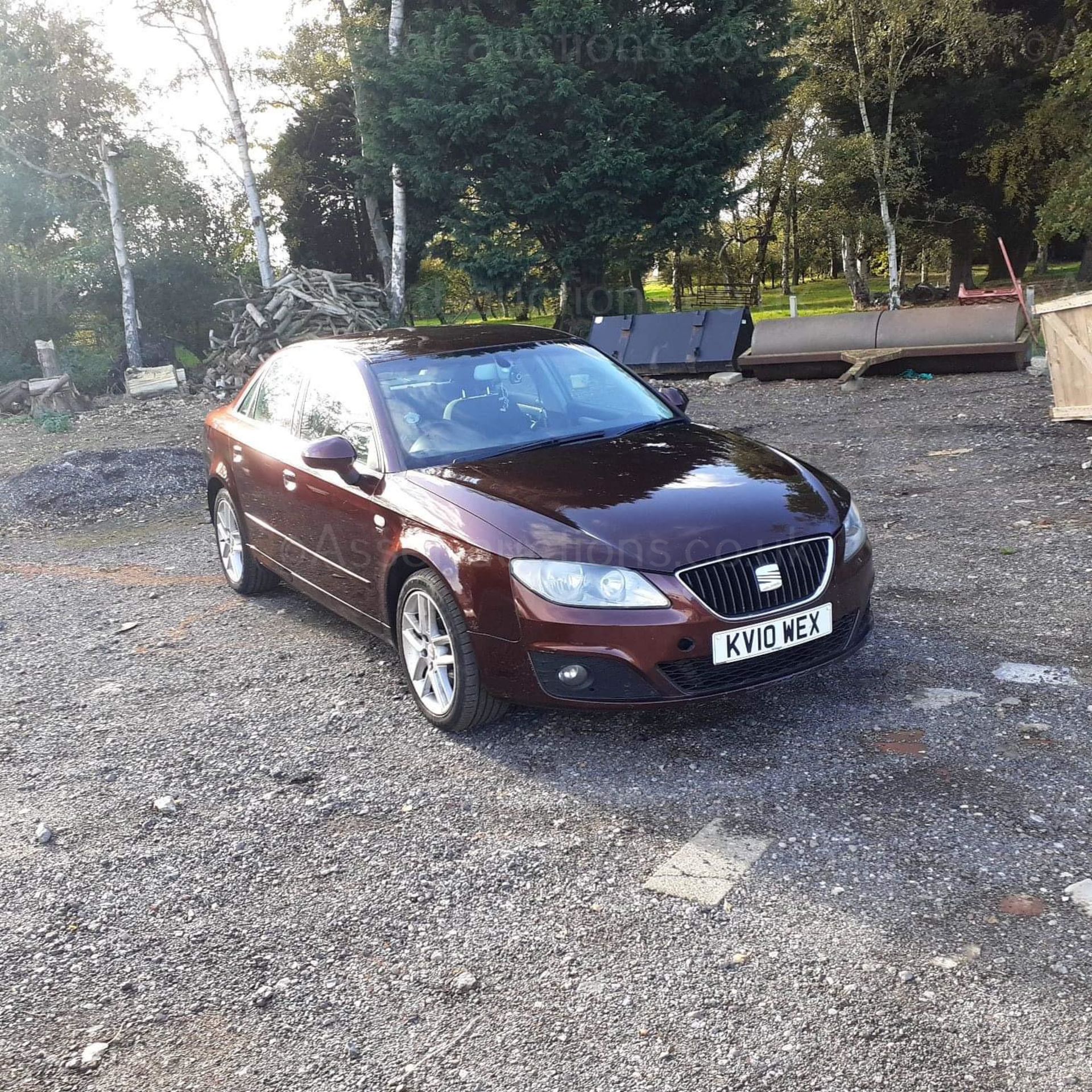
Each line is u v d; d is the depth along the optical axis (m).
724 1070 2.33
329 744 4.30
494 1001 2.64
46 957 3.00
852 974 2.60
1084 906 2.78
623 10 23.36
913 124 28.53
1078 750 3.64
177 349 32.81
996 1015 2.41
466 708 4.12
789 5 23.02
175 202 30.11
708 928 2.85
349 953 2.90
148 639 5.90
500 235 24.06
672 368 15.98
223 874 3.37
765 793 3.56
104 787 4.07
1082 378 9.15
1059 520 6.54
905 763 3.66
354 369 5.15
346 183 40.56
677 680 3.73
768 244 45.22
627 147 22.09
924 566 5.95
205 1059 2.53
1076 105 27.78
